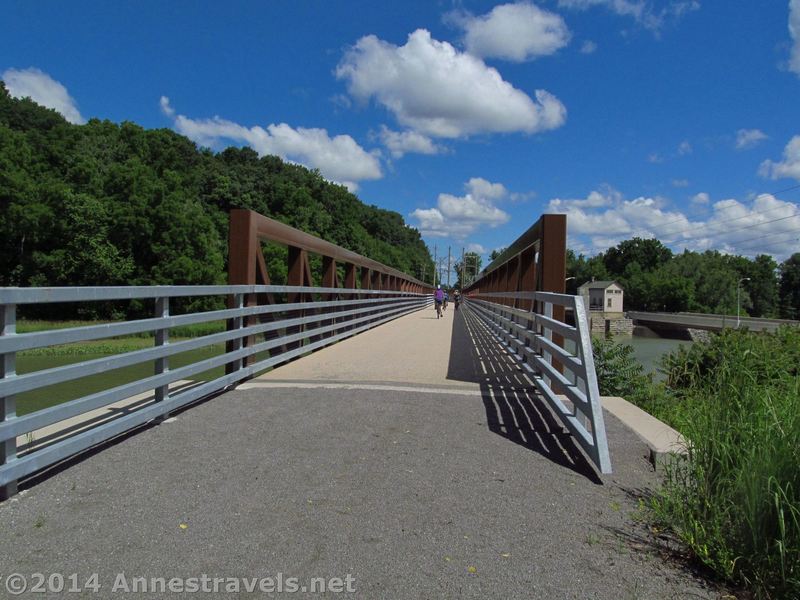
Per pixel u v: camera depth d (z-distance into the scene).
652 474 3.94
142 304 47.00
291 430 4.82
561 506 3.38
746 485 2.65
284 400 5.93
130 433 4.65
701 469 3.08
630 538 2.98
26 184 47.03
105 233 48.12
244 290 6.73
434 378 7.32
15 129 66.44
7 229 45.88
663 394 8.79
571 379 5.89
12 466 3.21
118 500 3.30
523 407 5.75
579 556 2.79
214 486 3.54
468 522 3.13
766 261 99.62
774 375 3.49
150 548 2.76
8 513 3.10
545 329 6.28
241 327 6.77
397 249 124.69
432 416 5.36
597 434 3.86
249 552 2.74
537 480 3.79
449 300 61.94
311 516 3.15
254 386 6.66
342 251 13.03
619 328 62.84
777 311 93.56
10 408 3.22
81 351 24.75
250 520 3.08
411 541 2.90
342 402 5.86
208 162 85.25
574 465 4.09
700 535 2.76
